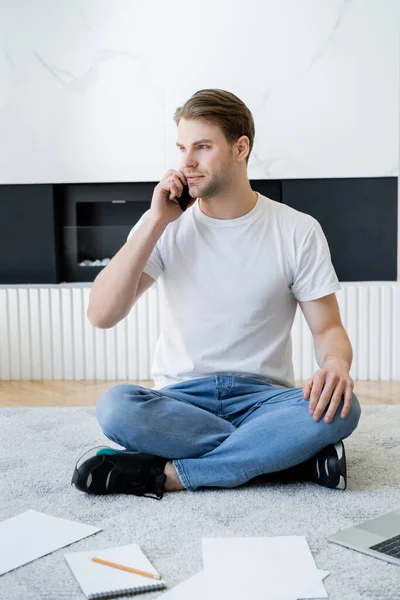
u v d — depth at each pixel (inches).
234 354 83.6
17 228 150.3
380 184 146.7
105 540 66.9
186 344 84.0
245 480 78.5
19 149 146.6
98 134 145.5
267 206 83.7
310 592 56.6
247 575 59.1
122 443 79.4
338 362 78.8
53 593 57.4
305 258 82.4
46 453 94.4
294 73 142.1
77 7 143.3
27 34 144.2
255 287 82.2
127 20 143.1
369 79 142.0
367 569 60.7
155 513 73.1
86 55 144.0
